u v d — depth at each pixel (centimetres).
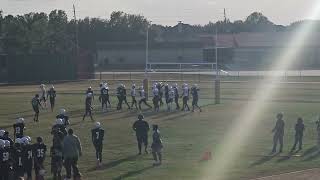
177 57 17825
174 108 6750
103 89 6588
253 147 4047
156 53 18062
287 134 4650
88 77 13062
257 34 18650
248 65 17450
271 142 4256
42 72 12938
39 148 2978
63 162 3070
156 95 6456
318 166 3356
